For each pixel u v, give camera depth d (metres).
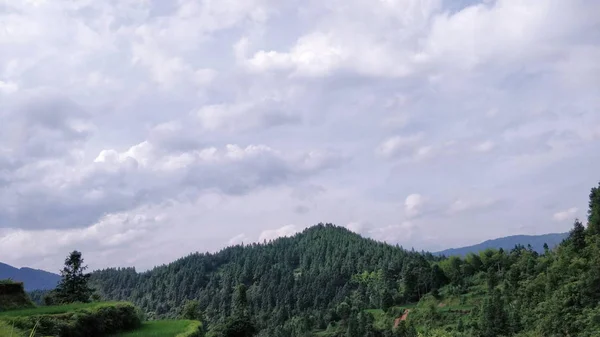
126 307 46.28
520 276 134.62
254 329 84.12
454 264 179.12
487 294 146.12
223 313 194.75
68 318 37.31
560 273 110.38
